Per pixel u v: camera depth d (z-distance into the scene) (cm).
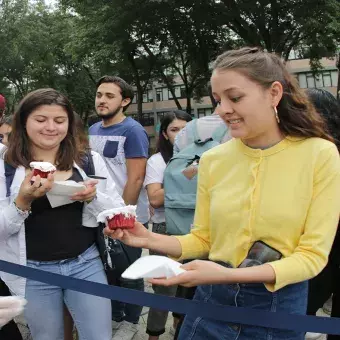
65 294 212
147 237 162
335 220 134
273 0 1508
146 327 323
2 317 141
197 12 1642
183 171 259
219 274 127
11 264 175
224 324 150
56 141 217
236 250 145
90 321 208
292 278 130
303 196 136
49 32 2555
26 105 212
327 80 3391
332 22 1424
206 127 271
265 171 143
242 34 1705
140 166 328
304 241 134
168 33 1916
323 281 202
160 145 321
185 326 165
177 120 312
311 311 208
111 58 2030
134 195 326
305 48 1927
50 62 2783
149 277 123
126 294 148
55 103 213
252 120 137
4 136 387
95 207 219
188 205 252
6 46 2406
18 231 204
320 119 148
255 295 145
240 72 134
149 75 2397
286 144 143
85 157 239
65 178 225
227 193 150
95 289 153
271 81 136
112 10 1677
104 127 346
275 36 1688
